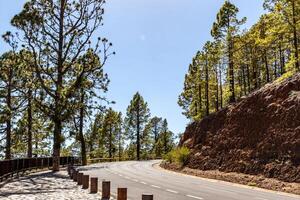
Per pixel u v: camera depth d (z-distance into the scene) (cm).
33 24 3709
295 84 3381
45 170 3975
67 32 3962
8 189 2050
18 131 5356
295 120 3027
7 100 5091
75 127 5266
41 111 3931
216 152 3922
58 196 1688
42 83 3769
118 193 1346
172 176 3331
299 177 2553
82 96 4116
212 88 7575
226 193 2025
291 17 4256
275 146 3048
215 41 5819
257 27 6178
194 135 4747
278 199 1836
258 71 7506
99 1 4041
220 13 5722
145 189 2116
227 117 4175
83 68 3866
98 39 3888
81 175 2300
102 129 9594
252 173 3059
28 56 3844
